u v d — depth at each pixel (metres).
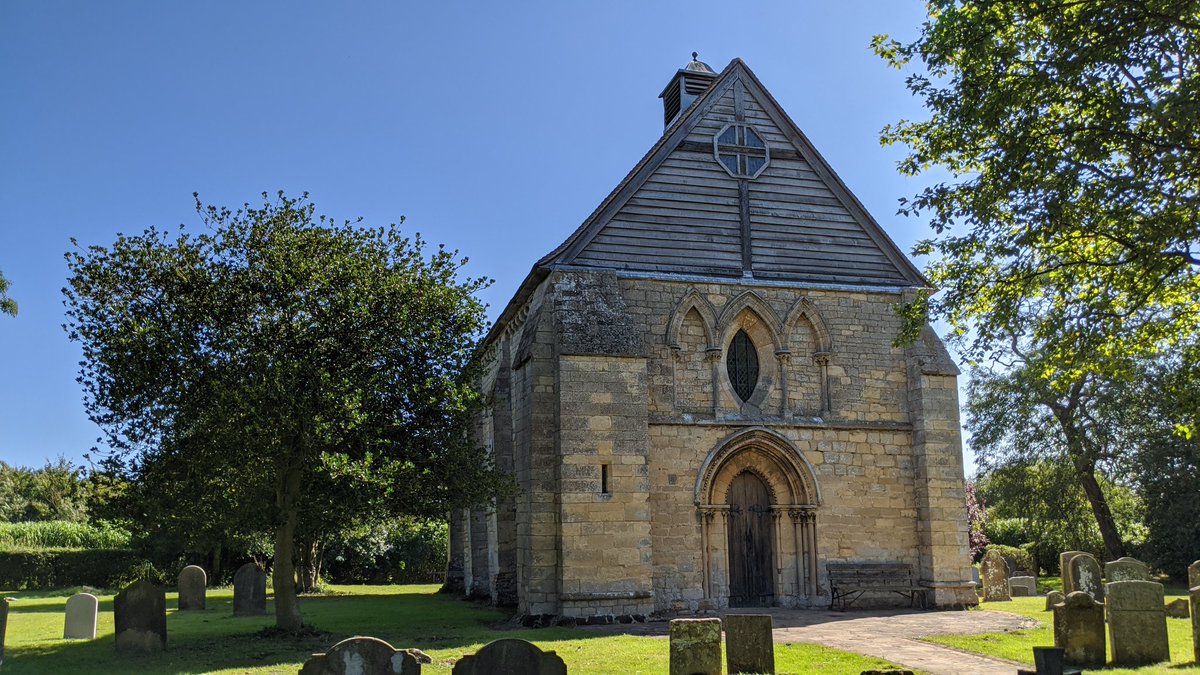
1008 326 17.75
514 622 23.56
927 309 18.12
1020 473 41.94
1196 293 17.52
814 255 27.19
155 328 18.80
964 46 15.62
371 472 18.77
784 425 25.88
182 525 20.53
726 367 26.08
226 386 18.64
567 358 23.84
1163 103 13.50
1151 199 15.04
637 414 24.05
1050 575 44.47
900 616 23.47
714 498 25.42
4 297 26.36
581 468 23.41
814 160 27.86
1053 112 15.79
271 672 15.91
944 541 25.89
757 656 14.66
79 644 20.23
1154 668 14.94
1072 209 15.65
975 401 43.44
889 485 26.45
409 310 20.75
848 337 27.03
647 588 23.31
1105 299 16.31
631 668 15.64
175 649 18.92
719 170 26.98
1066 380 18.45
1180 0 13.59
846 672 15.15
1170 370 36.06
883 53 17.52
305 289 20.03
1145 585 15.96
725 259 26.44
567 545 22.97
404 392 20.33
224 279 19.77
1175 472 37.22
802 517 25.73
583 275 24.97
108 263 19.66
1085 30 14.30
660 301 25.64
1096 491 41.47
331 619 25.50
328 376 18.92
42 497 64.88
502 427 29.95
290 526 20.97
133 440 19.53
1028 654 16.97
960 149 16.97
